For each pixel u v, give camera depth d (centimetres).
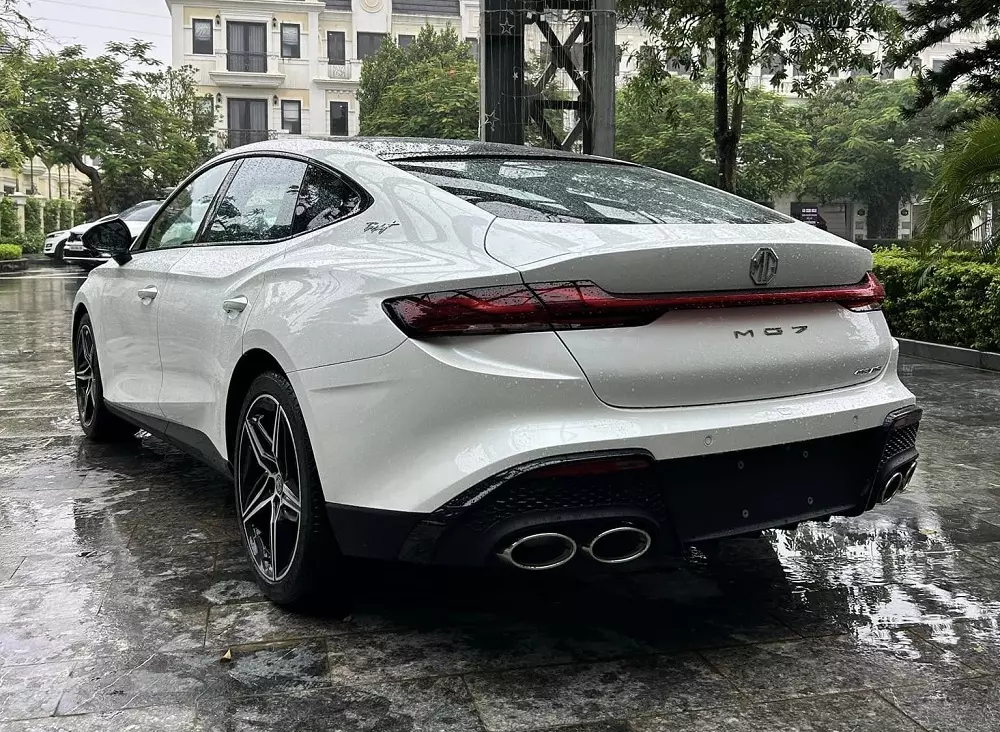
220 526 374
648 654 265
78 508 395
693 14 1050
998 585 321
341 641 271
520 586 315
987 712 234
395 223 276
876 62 1129
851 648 270
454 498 233
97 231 440
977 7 1099
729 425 249
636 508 238
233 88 4581
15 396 652
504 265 238
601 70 782
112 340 449
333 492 260
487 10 765
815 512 272
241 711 230
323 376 262
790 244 260
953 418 612
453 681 247
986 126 756
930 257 839
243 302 312
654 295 244
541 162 327
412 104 3472
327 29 4684
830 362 274
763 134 3262
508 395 232
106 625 279
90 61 3186
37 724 222
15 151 2500
